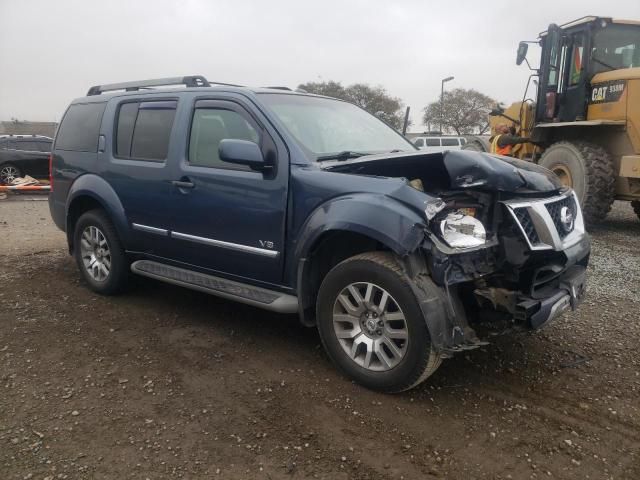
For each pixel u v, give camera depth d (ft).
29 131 184.24
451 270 10.07
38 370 11.80
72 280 18.81
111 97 16.76
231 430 9.58
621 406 10.52
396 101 160.35
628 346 13.24
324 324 11.49
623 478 8.43
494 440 9.36
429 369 10.16
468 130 165.17
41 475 8.34
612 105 27.53
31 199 44.96
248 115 12.92
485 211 11.04
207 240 13.47
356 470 8.54
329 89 155.02
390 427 9.70
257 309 15.78
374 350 10.76
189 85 15.06
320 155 12.39
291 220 11.79
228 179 12.82
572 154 28.53
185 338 13.62
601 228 29.94
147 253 15.55
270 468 8.57
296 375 11.64
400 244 9.82
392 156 11.88
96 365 12.07
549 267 11.08
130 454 8.87
